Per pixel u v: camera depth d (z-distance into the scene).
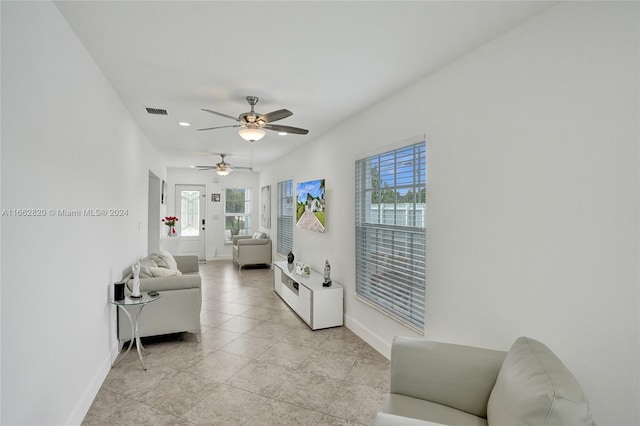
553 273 1.68
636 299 1.37
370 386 2.54
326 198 4.46
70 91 1.89
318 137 4.75
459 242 2.27
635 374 1.38
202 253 8.71
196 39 2.03
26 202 1.44
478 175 2.12
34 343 1.50
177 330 3.29
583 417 1.07
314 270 4.89
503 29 1.91
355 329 3.63
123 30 1.92
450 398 1.64
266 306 4.68
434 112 2.50
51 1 1.64
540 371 1.25
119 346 3.07
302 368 2.83
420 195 2.69
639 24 1.36
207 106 3.29
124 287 2.77
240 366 2.85
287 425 2.08
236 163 7.62
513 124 1.89
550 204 1.70
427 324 2.58
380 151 3.17
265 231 8.25
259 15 1.78
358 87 2.82
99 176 2.44
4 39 1.27
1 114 1.26
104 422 2.08
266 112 3.49
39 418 1.55
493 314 2.02
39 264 1.55
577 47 1.57
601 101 1.48
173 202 8.41
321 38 2.02
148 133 4.45
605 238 1.47
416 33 1.96
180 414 2.17
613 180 1.44
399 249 2.94
